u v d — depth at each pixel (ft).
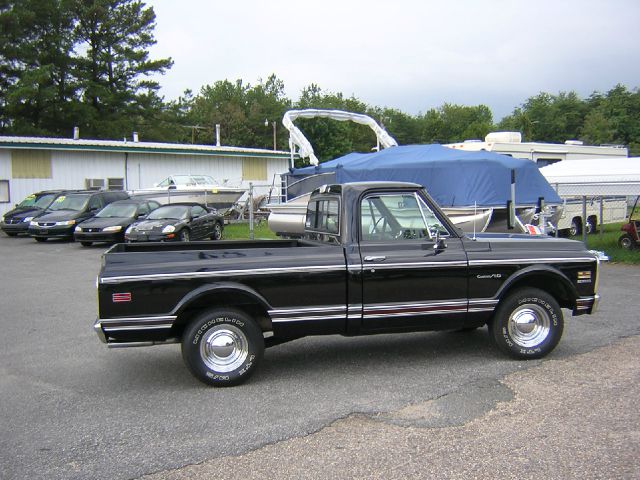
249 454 13.65
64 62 141.28
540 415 15.40
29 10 134.41
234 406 16.75
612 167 46.50
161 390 18.31
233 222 85.71
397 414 15.79
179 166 98.63
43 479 12.68
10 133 129.18
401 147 49.19
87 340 24.67
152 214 60.80
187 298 17.81
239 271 18.19
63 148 84.64
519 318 20.26
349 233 19.34
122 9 151.74
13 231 72.95
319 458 13.34
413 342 23.30
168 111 167.53
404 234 19.86
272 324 18.60
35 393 18.19
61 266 47.34
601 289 33.71
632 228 48.16
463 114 358.23
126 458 13.60
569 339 23.07
